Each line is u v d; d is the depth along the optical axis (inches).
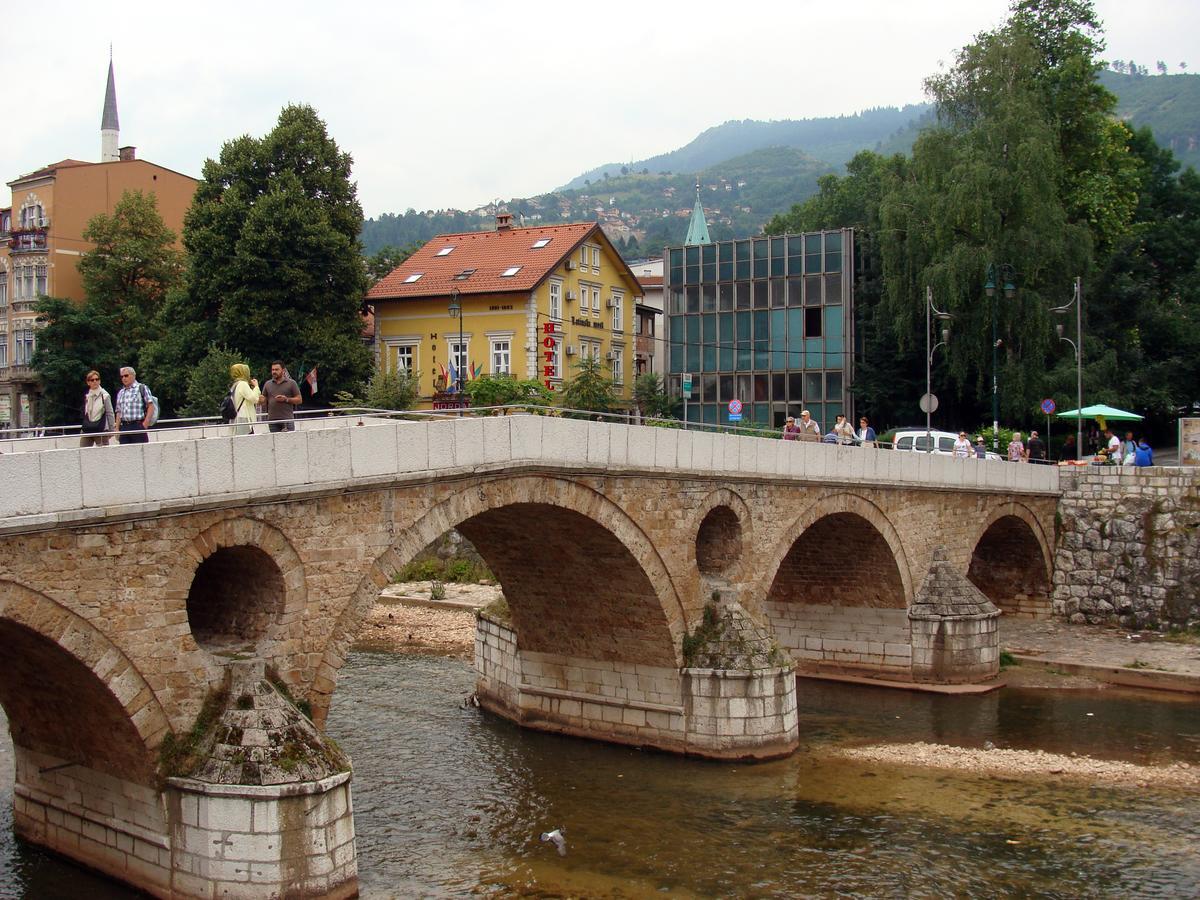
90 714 718.5
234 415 888.9
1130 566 1818.4
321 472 786.8
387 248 3496.6
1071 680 1541.6
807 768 1137.4
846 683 1545.3
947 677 1509.6
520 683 1286.9
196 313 2206.0
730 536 1242.0
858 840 944.3
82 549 658.2
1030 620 1889.8
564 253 2588.6
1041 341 2228.1
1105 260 2596.0
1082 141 2475.4
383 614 1923.0
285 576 771.4
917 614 1520.7
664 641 1159.0
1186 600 1764.3
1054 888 855.1
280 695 740.7
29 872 791.7
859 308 2721.5
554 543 1113.4
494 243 2723.9
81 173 2647.6
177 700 711.1
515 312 2500.0
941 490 1578.5
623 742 1202.0
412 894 812.0
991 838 952.9
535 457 964.0
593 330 2733.8
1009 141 2258.9
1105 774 1131.3
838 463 1362.0
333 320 2219.5
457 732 1249.4
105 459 661.9
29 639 660.7
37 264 2603.3
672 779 1094.4
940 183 2338.8
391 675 1514.5
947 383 2546.8
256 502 748.0
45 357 2310.5
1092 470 1875.0
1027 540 1866.4
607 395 2170.3
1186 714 1374.3
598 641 1213.1
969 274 2207.2
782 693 1170.0
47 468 636.1
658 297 3693.4
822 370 2743.6
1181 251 2751.0
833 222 3484.3
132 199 2514.8
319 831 709.9
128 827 753.6
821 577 1568.7
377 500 834.8
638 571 1105.4
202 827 702.5
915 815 1004.6
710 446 1169.4
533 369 2487.7
